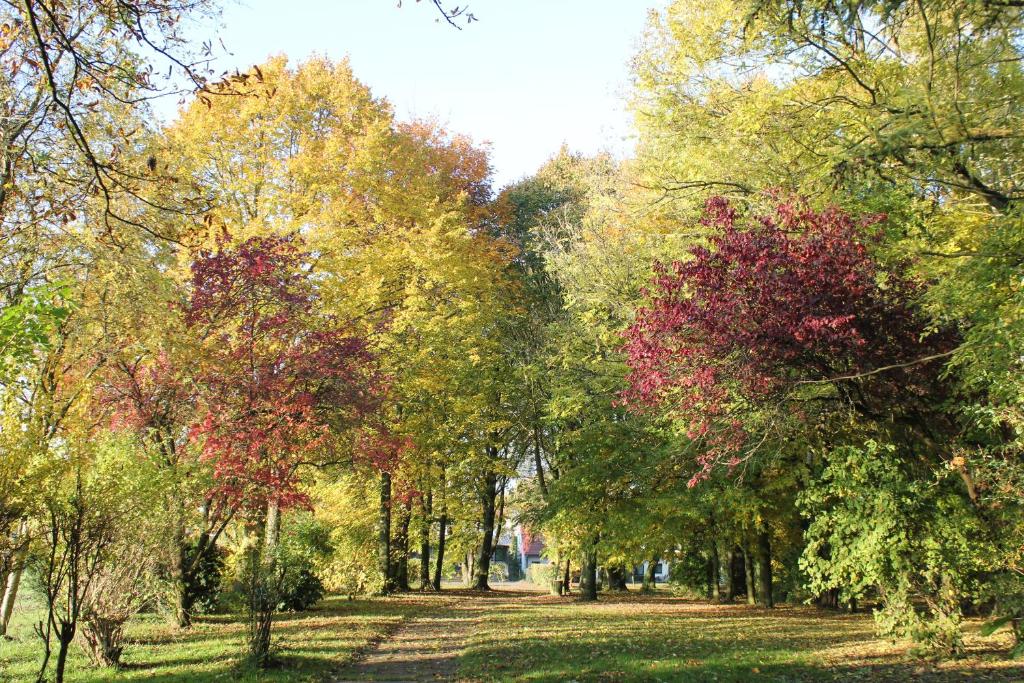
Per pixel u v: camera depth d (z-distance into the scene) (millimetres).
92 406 12344
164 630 13984
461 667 10258
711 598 26547
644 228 17359
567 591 29484
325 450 14914
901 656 10344
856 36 10148
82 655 10781
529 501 25984
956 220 9617
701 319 9477
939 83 9016
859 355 9383
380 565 25047
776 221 10219
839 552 10570
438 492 27953
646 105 14062
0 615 12648
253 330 13828
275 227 17188
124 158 9891
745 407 10555
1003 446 9102
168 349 13133
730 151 12711
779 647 11797
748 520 17234
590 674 9359
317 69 20859
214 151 17859
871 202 9648
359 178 19516
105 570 10133
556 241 23266
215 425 13125
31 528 8664
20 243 10258
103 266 11320
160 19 7000
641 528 17844
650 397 11375
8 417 7855
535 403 23781
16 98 9281
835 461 10750
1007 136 8117
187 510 13102
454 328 20953
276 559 14211
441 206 21609
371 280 18781
